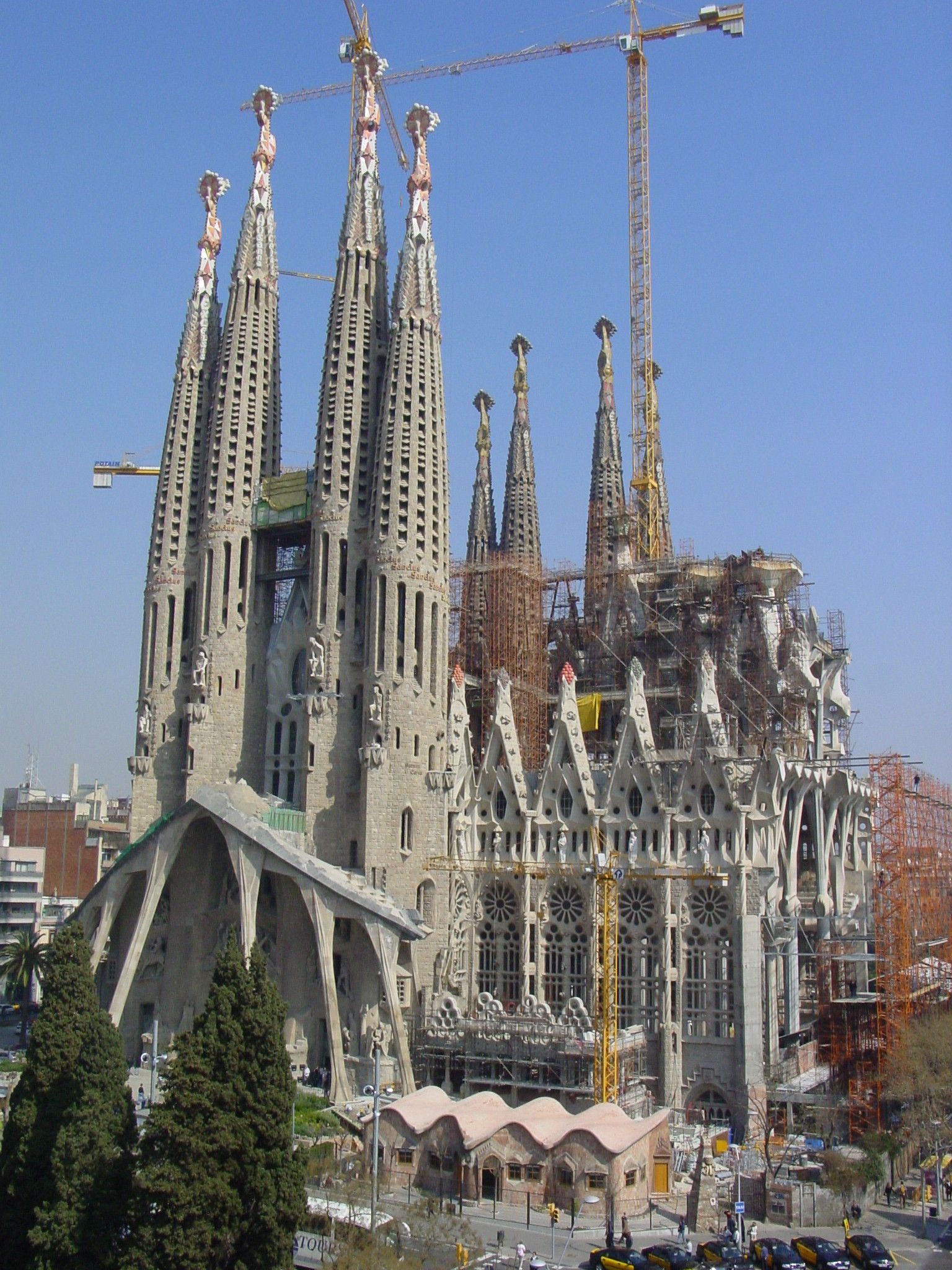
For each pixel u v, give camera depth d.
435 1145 74.44
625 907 103.56
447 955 104.44
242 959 51.31
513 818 109.25
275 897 103.31
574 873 104.56
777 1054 100.12
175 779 115.12
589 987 101.81
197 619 116.69
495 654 133.62
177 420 122.00
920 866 105.19
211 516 117.31
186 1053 49.06
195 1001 104.06
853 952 108.81
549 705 137.75
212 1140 47.44
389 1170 75.38
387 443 109.38
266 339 122.75
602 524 167.25
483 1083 91.06
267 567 119.12
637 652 128.38
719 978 99.06
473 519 178.88
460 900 108.44
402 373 110.38
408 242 113.88
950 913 127.31
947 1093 84.50
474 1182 72.25
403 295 112.19
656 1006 100.12
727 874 98.69
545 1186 71.38
